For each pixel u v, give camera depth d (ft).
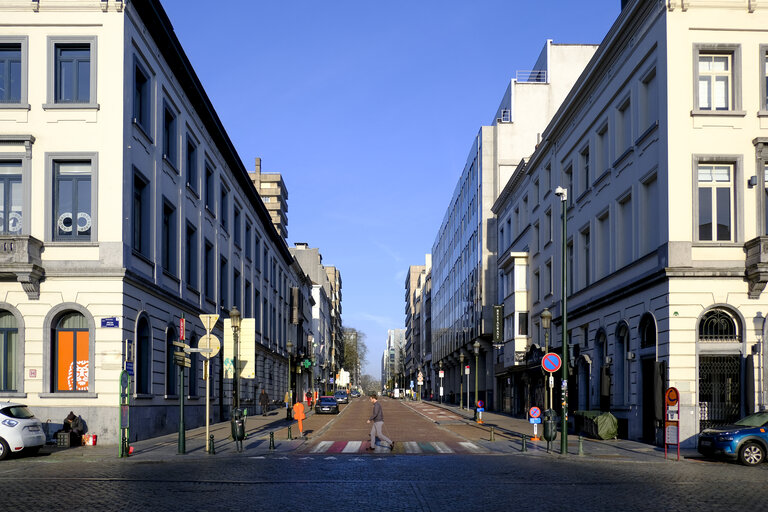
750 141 73.15
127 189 78.28
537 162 134.31
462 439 87.56
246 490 43.60
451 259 268.00
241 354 82.38
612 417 83.61
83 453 65.36
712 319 71.77
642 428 79.61
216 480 48.11
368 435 94.79
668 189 72.43
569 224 112.16
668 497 41.39
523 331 143.74
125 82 78.38
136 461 60.08
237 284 149.89
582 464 59.67
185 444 72.28
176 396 94.07
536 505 38.58
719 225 73.31
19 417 62.13
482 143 186.19
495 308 162.71
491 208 182.91
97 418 73.77
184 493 42.22
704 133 73.10
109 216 76.38
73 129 77.05
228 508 37.11
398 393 423.23
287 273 237.45
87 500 39.37
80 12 77.87
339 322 529.86
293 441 81.15
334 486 45.62
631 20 82.69
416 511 36.76
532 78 194.39
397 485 46.24
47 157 76.59
